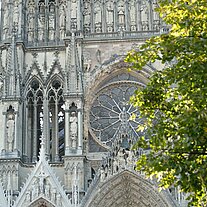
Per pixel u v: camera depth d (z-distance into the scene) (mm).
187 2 91812
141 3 167125
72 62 156750
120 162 145750
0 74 160625
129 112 158625
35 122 156875
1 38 164375
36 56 162500
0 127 153375
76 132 150250
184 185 76812
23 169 150750
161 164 77500
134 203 147125
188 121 75562
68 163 147500
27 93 159375
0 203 141250
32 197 142750
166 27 162375
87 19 166250
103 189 144625
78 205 142000
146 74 158875
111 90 160875
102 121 157875
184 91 78812
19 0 165625
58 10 167625
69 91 153500
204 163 74812
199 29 81750
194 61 78812
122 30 162625
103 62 160375
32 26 166625
